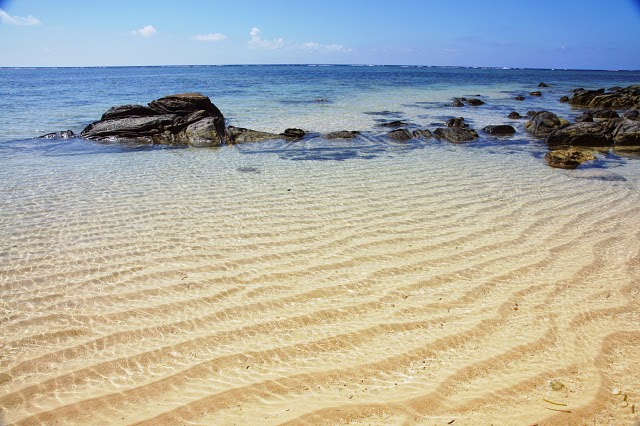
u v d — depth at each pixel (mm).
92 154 16203
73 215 9312
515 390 4238
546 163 15180
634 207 10250
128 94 41625
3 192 10938
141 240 8016
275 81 68812
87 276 6637
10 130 21297
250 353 4875
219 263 7113
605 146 18672
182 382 4395
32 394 4207
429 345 5012
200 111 21000
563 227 8875
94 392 4242
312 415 3934
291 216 9375
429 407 4023
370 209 9898
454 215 9562
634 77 117625
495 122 26016
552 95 48469
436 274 6797
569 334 5207
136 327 5344
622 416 3877
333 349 4961
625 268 7012
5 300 5934
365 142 19125
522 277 6699
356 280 6594
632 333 5238
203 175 13016
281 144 18625
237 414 3959
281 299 6031
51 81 67250
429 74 111938
